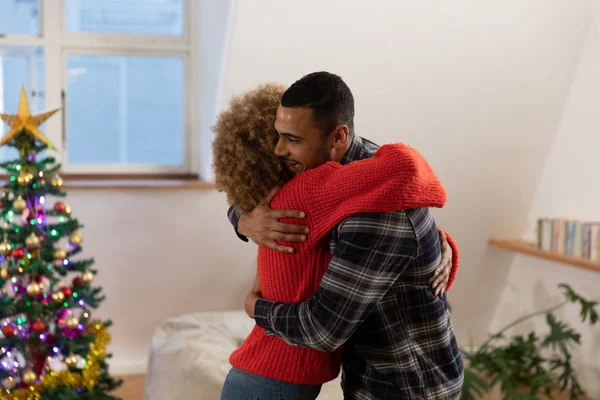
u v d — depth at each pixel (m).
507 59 3.05
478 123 3.25
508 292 3.90
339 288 1.28
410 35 2.92
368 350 1.39
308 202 1.35
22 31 3.58
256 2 2.75
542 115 3.29
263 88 1.45
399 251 1.30
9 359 2.62
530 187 3.56
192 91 3.78
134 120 3.78
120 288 3.60
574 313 3.33
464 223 3.65
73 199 3.46
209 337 3.02
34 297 2.62
